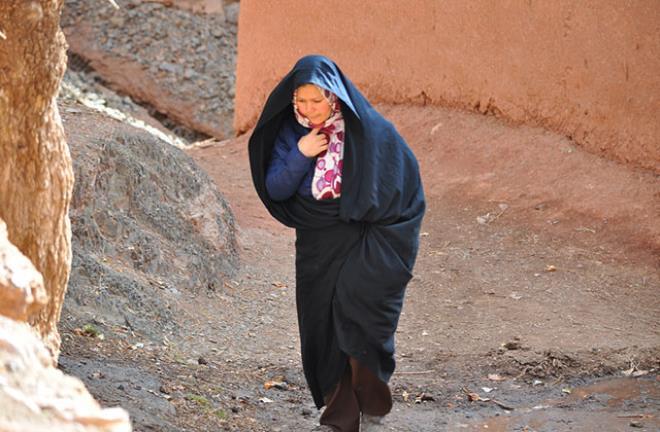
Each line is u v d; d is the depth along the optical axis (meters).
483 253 20.62
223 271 19.00
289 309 18.19
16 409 5.70
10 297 6.61
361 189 11.33
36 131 9.56
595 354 15.97
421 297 18.73
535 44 24.20
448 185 23.91
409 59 27.67
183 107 47.06
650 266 19.66
